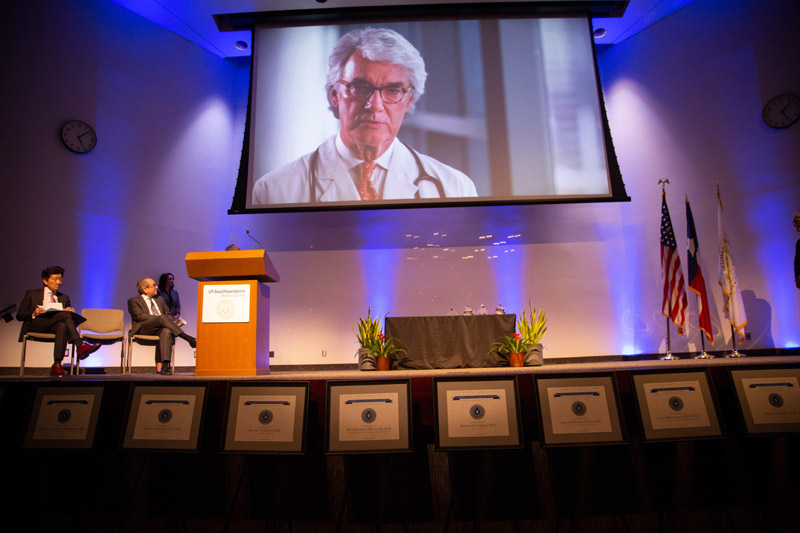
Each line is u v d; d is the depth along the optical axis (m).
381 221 7.80
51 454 3.27
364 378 2.88
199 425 2.86
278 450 2.78
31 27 6.62
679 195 7.39
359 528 3.10
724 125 7.17
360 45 7.52
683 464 3.17
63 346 4.50
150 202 7.26
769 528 3.12
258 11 7.39
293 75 7.51
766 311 6.74
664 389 2.88
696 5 7.45
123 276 6.95
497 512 3.10
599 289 7.56
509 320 5.20
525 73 7.41
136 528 3.19
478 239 7.71
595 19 7.72
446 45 7.49
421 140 7.25
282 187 7.22
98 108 6.96
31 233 6.40
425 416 3.00
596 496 3.13
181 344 7.29
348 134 7.30
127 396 3.01
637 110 7.83
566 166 7.18
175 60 7.72
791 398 2.89
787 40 6.82
